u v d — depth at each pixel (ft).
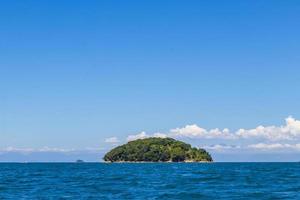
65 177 364.79
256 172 464.65
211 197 182.19
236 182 279.08
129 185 254.47
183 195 189.57
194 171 519.19
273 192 204.33
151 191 211.00
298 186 241.55
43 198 182.50
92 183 275.18
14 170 591.78
